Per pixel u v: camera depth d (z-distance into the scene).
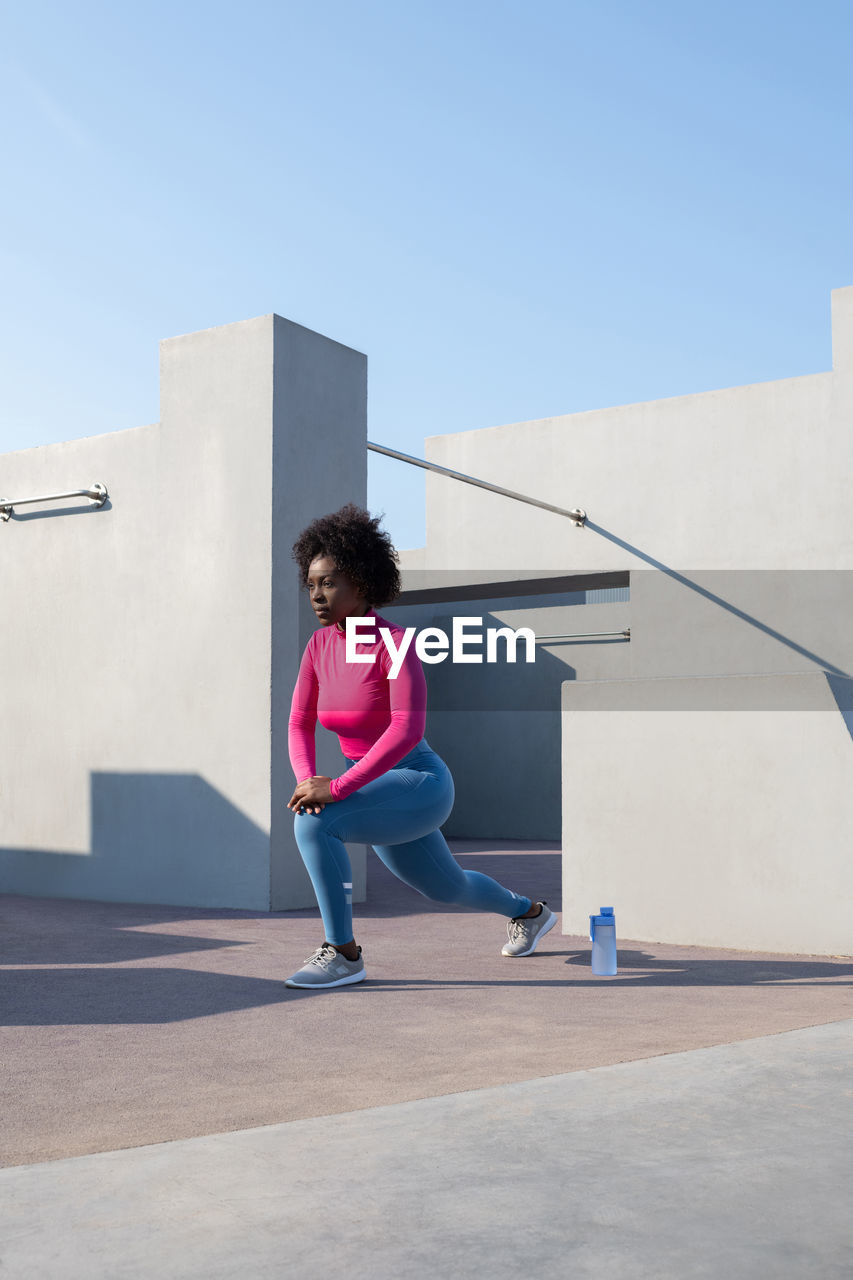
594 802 5.73
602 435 10.73
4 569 8.30
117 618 7.63
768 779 5.21
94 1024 3.56
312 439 7.23
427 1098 2.56
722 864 5.31
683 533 10.23
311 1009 3.81
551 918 5.17
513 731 16.28
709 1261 1.64
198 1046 3.25
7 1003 3.91
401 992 4.15
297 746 4.57
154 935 5.75
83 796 7.72
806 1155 2.12
